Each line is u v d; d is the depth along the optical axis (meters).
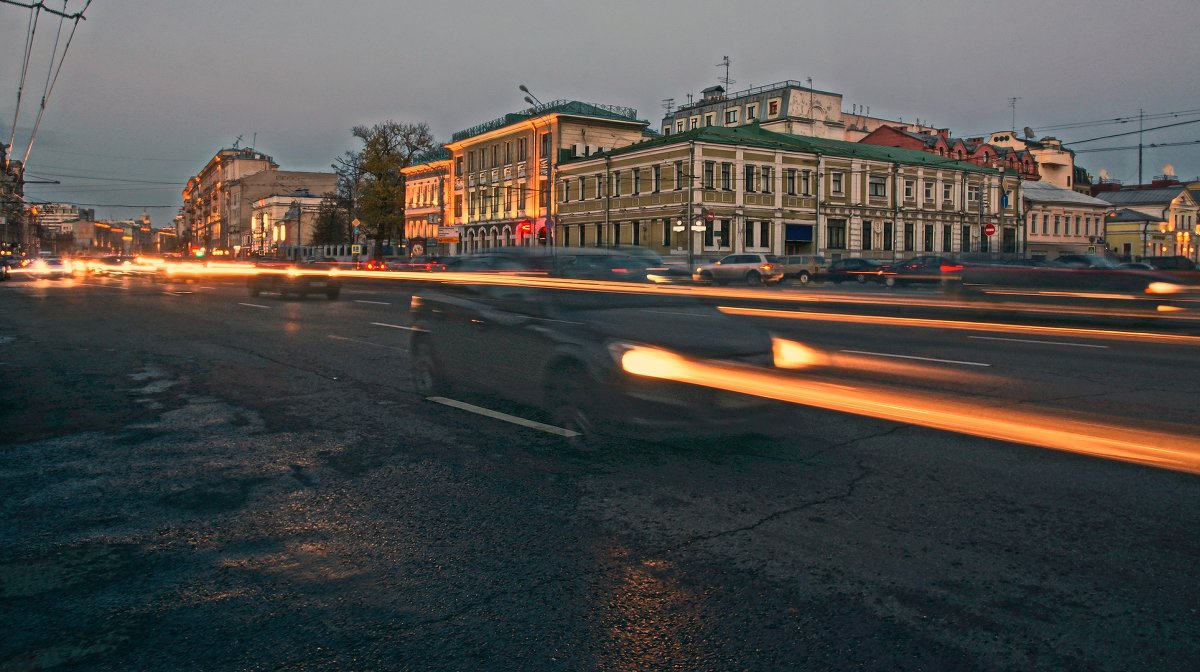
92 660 2.96
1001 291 18.75
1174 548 3.91
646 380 6.15
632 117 60.03
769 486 4.94
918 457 5.58
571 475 5.20
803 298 22.33
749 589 3.50
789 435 6.21
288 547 4.04
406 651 3.02
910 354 11.18
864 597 3.41
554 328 6.80
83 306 20.92
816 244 51.81
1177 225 83.94
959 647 3.00
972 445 5.90
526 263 8.95
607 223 52.19
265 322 15.79
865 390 7.98
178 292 28.11
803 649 3.00
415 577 3.67
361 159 71.25
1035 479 5.06
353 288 31.50
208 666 2.92
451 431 6.40
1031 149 84.06
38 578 3.68
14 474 5.32
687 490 4.88
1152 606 3.31
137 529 4.30
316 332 13.82
